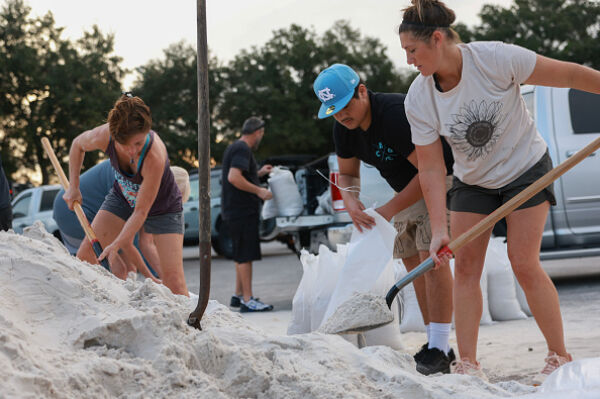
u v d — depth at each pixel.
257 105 35.31
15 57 32.19
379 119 3.64
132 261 4.84
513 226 3.18
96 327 2.18
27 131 31.84
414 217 3.87
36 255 2.53
